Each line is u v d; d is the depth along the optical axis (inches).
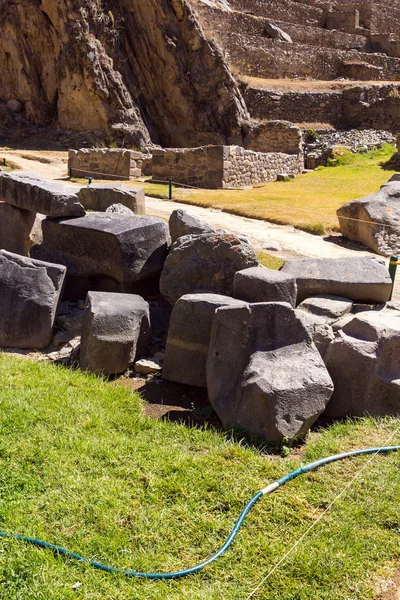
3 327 288.8
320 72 1692.9
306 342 219.1
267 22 1642.5
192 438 202.8
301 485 176.2
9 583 134.2
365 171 986.7
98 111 1235.9
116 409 220.5
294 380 206.2
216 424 221.1
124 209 425.4
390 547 153.9
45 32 1270.9
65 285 332.5
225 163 792.3
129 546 149.2
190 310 247.9
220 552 147.9
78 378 246.5
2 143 1245.7
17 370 250.4
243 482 175.3
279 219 569.3
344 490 173.8
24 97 1317.7
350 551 150.7
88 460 180.7
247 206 626.2
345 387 229.6
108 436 197.3
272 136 1130.7
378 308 284.4
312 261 301.1
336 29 1915.6
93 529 153.4
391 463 189.2
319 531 157.2
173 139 1323.8
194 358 249.1
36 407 210.5
